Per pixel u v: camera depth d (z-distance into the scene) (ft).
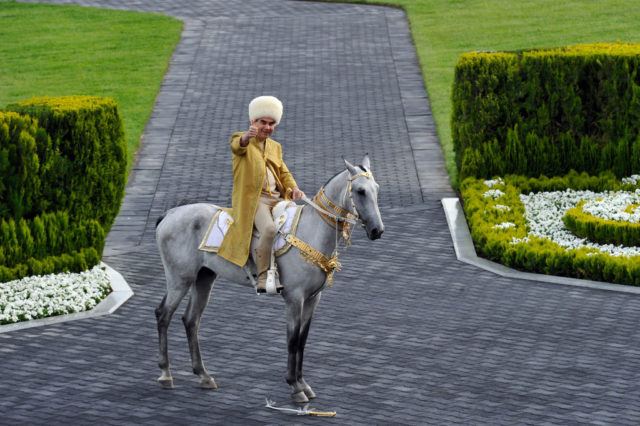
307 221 35.88
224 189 65.87
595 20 104.42
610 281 49.49
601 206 57.36
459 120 65.87
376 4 116.26
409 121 79.05
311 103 83.15
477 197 60.70
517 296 47.96
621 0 112.78
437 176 68.18
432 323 44.57
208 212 37.76
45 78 90.89
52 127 51.19
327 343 42.32
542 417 34.94
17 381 38.58
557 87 64.44
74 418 35.22
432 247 55.42
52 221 51.52
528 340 42.37
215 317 45.60
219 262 36.94
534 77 64.39
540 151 65.00
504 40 98.48
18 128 49.83
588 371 38.99
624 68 63.52
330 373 39.17
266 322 44.96
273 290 35.37
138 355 41.34
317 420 35.04
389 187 66.13
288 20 109.81
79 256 51.34
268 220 35.94
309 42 100.63
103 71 92.84
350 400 36.63
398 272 51.55
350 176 34.30
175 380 38.75
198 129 77.61
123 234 58.70
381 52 96.89
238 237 36.22
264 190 36.81
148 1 121.80
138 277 51.62
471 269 52.01
